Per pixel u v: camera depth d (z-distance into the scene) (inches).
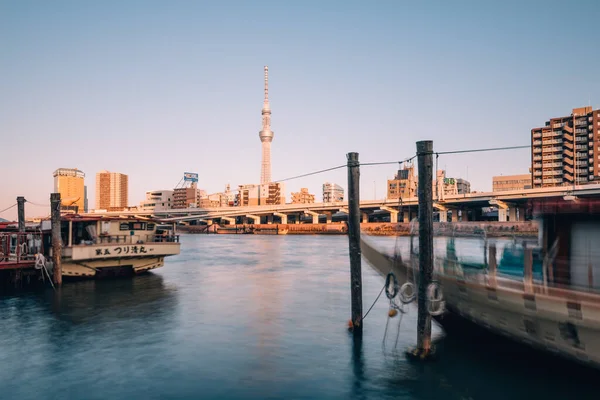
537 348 460.8
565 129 4119.1
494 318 492.4
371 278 1268.5
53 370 510.0
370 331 660.1
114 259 1218.6
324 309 820.6
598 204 434.0
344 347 584.7
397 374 491.2
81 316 769.6
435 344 583.8
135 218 1259.2
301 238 4842.5
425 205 513.0
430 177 510.9
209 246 3218.5
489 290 483.2
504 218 3988.7
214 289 1063.0
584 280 439.2
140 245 1218.0
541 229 485.4
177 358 547.8
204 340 621.9
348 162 623.5
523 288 451.2
